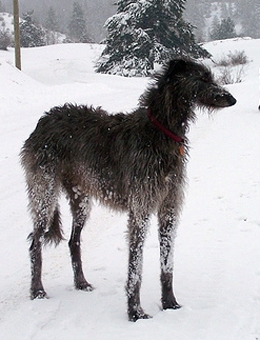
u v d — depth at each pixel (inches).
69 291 94.7
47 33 1576.0
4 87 340.5
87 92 381.4
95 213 132.0
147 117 85.5
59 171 94.5
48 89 372.2
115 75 669.9
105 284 96.4
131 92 400.5
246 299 87.3
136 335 78.5
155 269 101.3
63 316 85.2
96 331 80.4
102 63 724.7
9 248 114.4
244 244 107.0
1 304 91.0
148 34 679.1
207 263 100.4
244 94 367.9
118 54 716.0
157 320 82.6
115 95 368.5
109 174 87.9
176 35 644.1
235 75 585.6
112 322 83.0
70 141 92.9
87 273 100.7
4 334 81.0
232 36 1533.0
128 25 697.0
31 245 94.5
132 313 83.9
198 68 84.6
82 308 87.9
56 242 96.8
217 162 169.8
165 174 83.3
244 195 134.6
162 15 660.1
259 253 102.7
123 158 85.6
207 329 79.4
